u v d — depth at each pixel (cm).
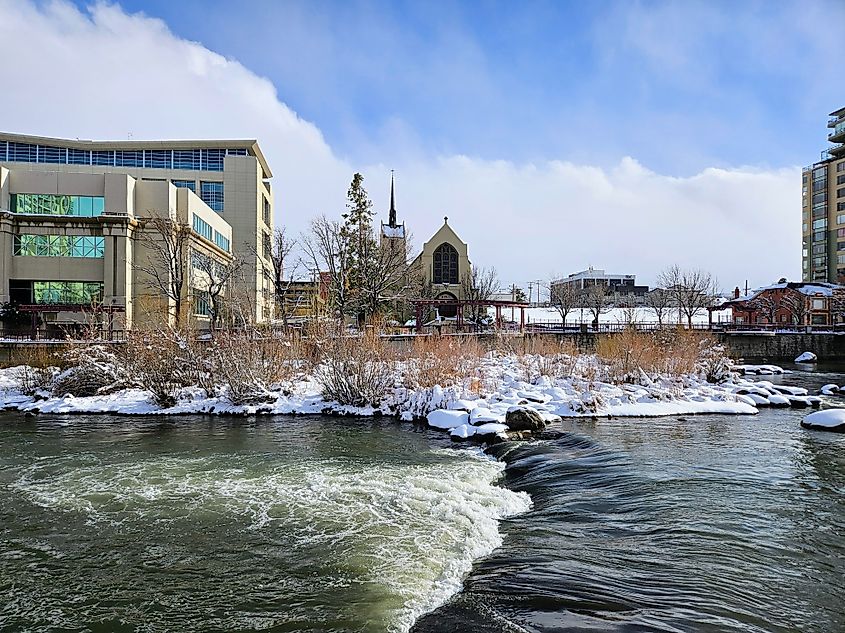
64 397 2495
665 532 917
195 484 1281
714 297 8338
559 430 1811
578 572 781
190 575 828
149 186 4966
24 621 712
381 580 796
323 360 2550
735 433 1753
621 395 2272
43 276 4694
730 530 921
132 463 1481
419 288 6600
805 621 640
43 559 889
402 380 2466
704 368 2783
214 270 5447
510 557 852
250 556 887
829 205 9469
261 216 7012
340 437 1836
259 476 1346
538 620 655
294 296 4859
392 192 8912
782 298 7519
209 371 2506
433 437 1836
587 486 1192
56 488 1255
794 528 928
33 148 6194
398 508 1102
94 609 739
